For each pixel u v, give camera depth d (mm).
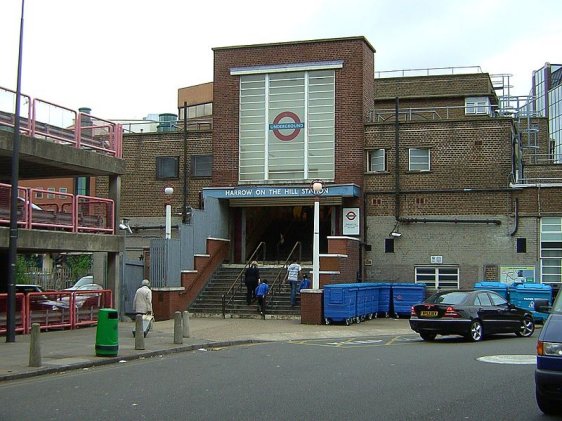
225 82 34812
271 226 37781
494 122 32312
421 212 32688
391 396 11422
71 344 19141
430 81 48156
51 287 39500
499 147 32219
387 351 18328
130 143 36469
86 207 25859
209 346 19984
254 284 29547
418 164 33031
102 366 15984
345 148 33219
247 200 34094
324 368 14961
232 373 14312
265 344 21031
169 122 41594
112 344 16844
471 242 32125
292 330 24656
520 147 37406
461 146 32562
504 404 10742
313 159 33625
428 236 32562
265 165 34094
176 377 13852
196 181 35438
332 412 10109
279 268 32750
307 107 33844
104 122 27094
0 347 18406
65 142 24031
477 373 13984
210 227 32812
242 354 18094
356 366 15219
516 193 31844
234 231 34812
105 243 25516
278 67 34094
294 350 19031
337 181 33156
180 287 29281
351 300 26688
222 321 27391
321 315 26609
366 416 9820
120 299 26438
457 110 46844
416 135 33031
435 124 32875
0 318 20859
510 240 31734
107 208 26453
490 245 31922
